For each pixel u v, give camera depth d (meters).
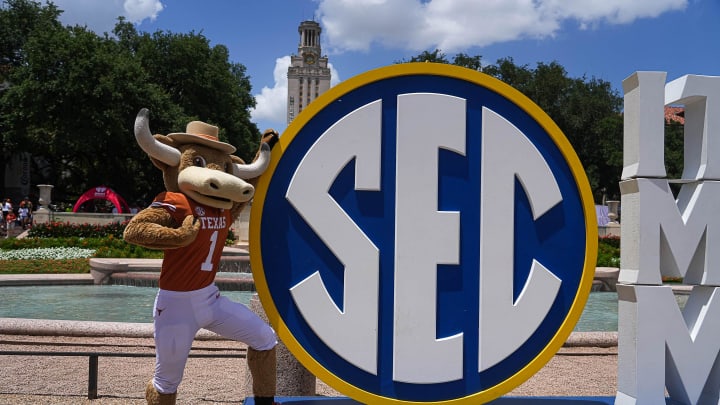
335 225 3.52
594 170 40.66
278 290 3.53
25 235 21.91
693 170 3.83
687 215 3.65
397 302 3.51
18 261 15.93
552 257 3.61
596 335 6.88
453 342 3.51
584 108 39.88
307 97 92.69
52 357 5.73
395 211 3.57
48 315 9.09
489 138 3.61
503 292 3.54
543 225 3.63
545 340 3.59
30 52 30.11
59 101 29.59
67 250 18.14
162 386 3.10
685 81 3.70
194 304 3.06
